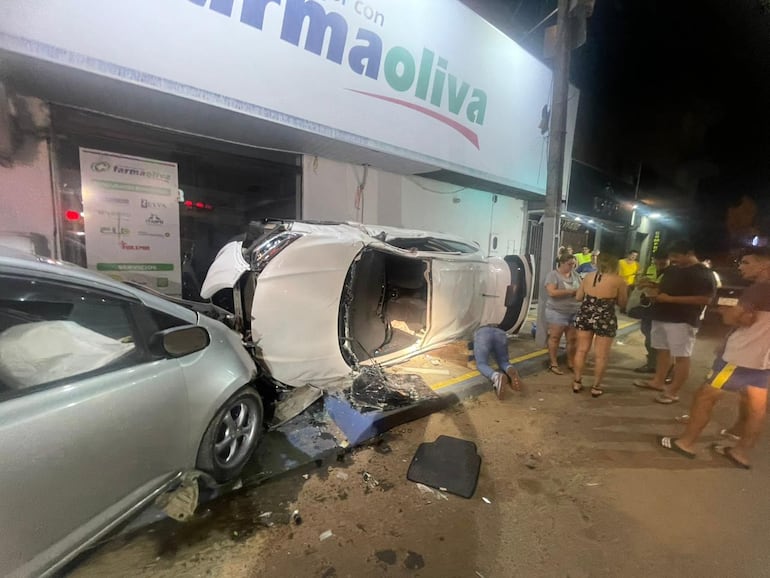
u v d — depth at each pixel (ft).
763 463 10.89
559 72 19.83
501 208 33.60
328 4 15.81
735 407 15.05
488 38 23.99
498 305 19.70
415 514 8.23
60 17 10.54
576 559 7.27
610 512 8.66
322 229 12.28
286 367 11.09
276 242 11.27
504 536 7.76
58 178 13.85
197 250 17.76
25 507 4.86
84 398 5.61
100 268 15.19
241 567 6.71
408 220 26.32
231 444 8.66
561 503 8.87
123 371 6.35
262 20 14.21
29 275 5.61
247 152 18.61
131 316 6.89
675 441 11.36
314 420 11.38
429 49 20.36
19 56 10.27
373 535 7.60
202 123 15.49
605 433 12.26
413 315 16.66
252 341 10.56
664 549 7.63
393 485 9.14
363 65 17.70
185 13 12.53
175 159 16.63
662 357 15.74
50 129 13.47
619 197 44.52
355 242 12.23
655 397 15.34
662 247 19.26
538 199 35.60
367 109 18.34
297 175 20.45
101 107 13.92
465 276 17.31
